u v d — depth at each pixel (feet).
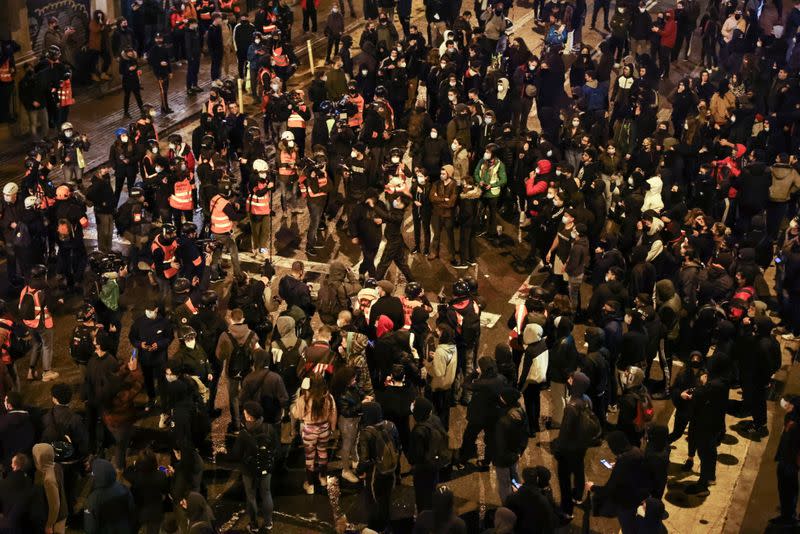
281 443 52.80
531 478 41.96
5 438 46.24
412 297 55.57
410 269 71.92
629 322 53.62
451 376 51.39
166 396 48.93
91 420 50.01
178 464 45.24
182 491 44.80
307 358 49.67
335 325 57.72
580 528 49.01
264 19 102.06
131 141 74.90
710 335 60.29
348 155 79.00
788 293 66.08
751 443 56.59
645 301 55.11
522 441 46.50
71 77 96.17
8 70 86.79
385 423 45.70
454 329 54.65
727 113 89.86
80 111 94.68
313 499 50.01
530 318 53.52
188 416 46.06
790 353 65.41
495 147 72.95
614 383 56.34
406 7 114.73
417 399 45.68
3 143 86.33
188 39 97.71
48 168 68.54
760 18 128.36
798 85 91.50
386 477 45.34
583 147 78.64
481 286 70.54
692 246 63.67
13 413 46.55
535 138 74.90
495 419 47.65
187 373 49.70
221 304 66.64
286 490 50.65
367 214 65.05
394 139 83.05
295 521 48.57
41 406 55.98
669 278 65.57
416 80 92.38
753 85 98.99
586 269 71.72
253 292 55.62
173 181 69.56
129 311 65.21
